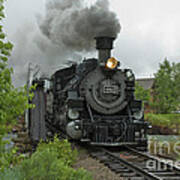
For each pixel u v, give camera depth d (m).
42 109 8.93
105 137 10.03
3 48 3.21
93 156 8.84
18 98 3.13
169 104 28.25
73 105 10.33
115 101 10.86
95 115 10.82
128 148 10.06
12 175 4.05
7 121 3.13
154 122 19.95
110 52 10.88
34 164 4.29
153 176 6.33
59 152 6.89
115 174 6.86
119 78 10.95
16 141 9.20
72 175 4.46
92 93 10.63
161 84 28.55
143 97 33.75
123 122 10.35
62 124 11.78
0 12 3.23
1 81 3.06
